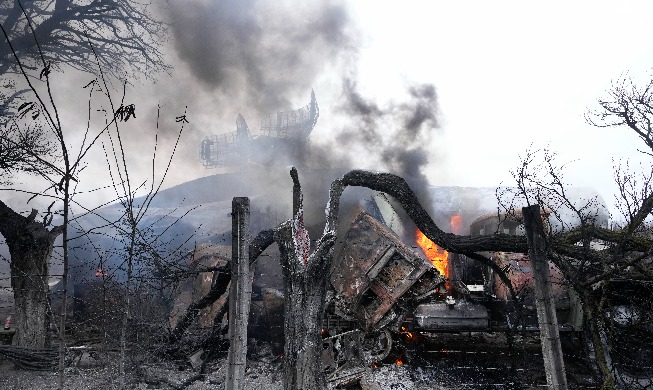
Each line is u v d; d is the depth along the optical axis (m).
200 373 8.20
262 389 7.54
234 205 5.37
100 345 7.61
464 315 8.46
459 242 7.64
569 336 8.20
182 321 8.82
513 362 8.37
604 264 6.85
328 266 5.61
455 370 8.28
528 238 5.96
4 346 8.18
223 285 8.80
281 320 9.50
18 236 9.05
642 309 7.33
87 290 9.33
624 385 6.98
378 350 8.75
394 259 9.02
